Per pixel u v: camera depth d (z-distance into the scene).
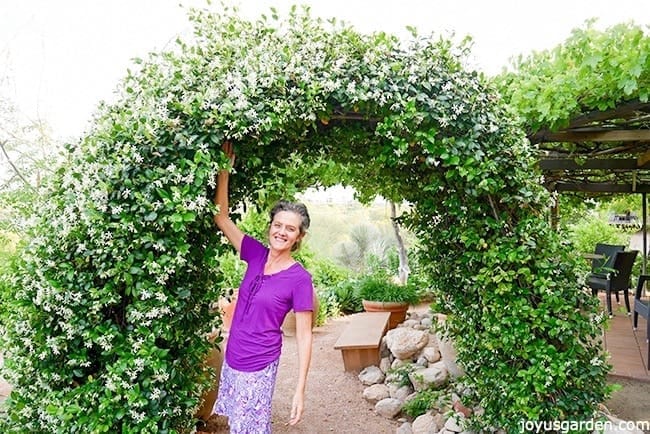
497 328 2.30
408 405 3.40
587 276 2.37
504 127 2.22
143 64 2.05
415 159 2.31
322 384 4.22
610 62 2.35
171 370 1.85
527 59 2.96
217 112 1.83
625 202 8.44
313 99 1.93
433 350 3.96
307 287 2.03
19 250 1.96
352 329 4.79
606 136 3.20
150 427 1.74
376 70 2.02
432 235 2.69
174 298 1.84
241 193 2.19
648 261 7.52
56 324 1.80
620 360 4.13
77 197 1.75
